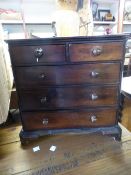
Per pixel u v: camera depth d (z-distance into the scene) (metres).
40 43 1.04
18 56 1.08
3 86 1.45
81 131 1.31
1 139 1.45
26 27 2.19
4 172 1.10
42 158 1.21
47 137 1.45
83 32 1.59
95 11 2.36
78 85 1.17
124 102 1.40
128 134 1.42
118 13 2.33
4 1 2.07
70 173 1.07
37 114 1.26
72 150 1.28
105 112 1.27
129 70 1.64
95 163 1.14
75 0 1.51
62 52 1.07
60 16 1.49
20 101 1.22
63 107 1.24
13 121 1.72
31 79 1.15
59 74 1.14
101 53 1.07
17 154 1.26
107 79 1.16
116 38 1.03
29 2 2.12
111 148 1.28
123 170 1.08
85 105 1.24
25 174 1.08
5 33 2.00
